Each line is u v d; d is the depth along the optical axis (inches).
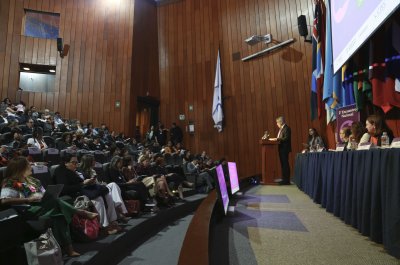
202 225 63.9
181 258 41.7
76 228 83.4
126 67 333.1
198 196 194.9
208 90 341.4
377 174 62.4
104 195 97.8
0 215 59.1
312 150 178.9
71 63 326.6
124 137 307.6
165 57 372.2
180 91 358.0
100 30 338.3
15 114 247.8
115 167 135.9
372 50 149.8
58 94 319.3
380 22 101.9
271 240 72.9
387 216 56.0
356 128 99.4
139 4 357.1
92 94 325.4
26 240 68.4
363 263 54.2
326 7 233.3
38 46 320.8
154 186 142.3
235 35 328.2
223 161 225.8
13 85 305.6
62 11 334.3
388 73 140.2
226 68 331.0
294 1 285.9
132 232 101.2
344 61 148.2
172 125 355.9
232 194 139.6
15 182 75.9
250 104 308.7
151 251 92.3
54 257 61.2
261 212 109.0
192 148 340.8
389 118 151.6
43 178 97.7
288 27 288.0
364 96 168.4
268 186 201.6
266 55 301.7
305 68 272.2
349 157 81.1
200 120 341.7
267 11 306.7
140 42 351.3
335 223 86.6
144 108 356.2
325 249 63.6
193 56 355.3
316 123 258.4
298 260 58.0
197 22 358.0
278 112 287.6
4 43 307.0
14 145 160.6
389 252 55.2
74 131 248.1
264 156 213.0
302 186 168.1
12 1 316.2
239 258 61.0
